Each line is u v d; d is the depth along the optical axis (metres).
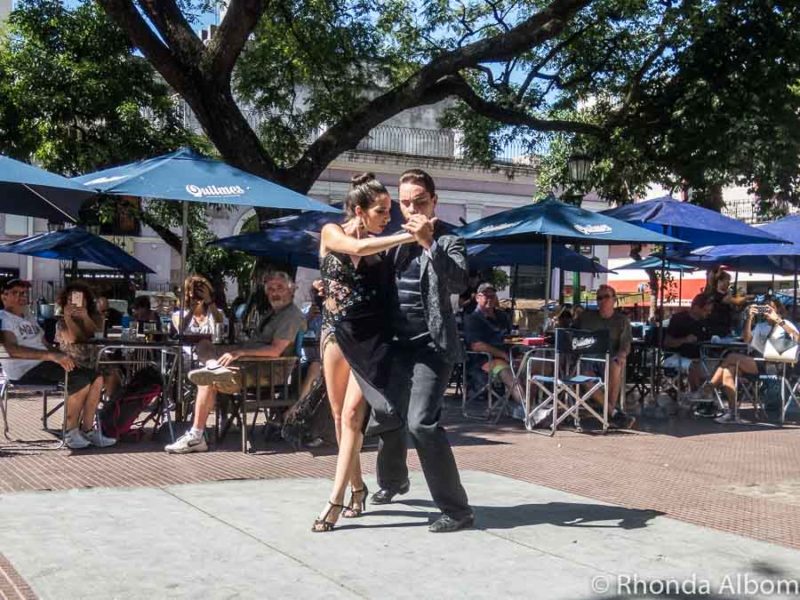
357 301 5.02
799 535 5.50
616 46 17.83
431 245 4.80
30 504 5.65
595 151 17.38
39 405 11.18
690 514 5.98
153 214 19.28
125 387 8.44
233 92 18.56
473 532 5.23
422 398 5.04
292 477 6.85
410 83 13.85
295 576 4.34
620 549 4.97
